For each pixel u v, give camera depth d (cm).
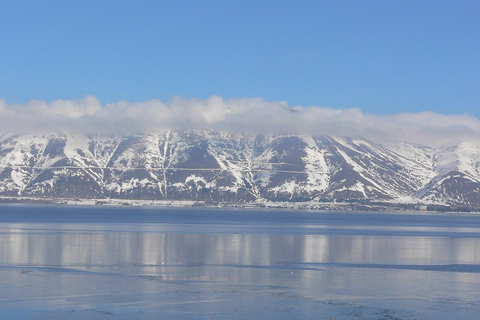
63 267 8081
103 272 7669
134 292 6325
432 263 9219
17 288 6438
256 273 7800
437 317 5462
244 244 12319
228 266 8450
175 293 6316
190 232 16438
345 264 8912
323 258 9706
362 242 13488
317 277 7531
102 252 10112
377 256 10194
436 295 6391
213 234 15650
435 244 13312
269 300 6044
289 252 10644
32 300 5878
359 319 5359
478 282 7262
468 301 6106
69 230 16462
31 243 11719
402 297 6278
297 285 6900
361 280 7325
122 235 14588
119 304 5772
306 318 5362
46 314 5356
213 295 6250
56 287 6531
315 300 6075
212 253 10231
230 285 6844
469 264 9144
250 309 5653
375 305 5888
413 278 7538
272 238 14388
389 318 5412
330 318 5372
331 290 6612
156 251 10450
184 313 5481
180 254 9981
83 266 8212
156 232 16162
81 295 6134
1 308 5541
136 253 10038
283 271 8025
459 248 12256
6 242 11869
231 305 5800
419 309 5747
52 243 11800
